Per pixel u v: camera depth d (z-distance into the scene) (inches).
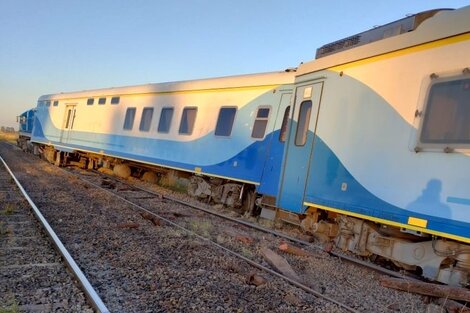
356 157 279.1
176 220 403.5
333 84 311.4
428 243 242.8
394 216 247.1
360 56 288.5
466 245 222.4
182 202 523.2
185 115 564.7
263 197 428.8
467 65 220.5
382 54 271.4
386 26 290.8
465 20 222.5
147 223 370.0
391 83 262.1
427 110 237.8
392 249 262.7
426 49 243.8
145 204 490.0
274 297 211.9
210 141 513.7
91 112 815.7
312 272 270.7
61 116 946.1
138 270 235.3
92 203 449.7
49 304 180.9
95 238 300.5
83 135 829.2
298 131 347.3
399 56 259.8
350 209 278.5
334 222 323.0
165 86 616.4
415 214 234.7
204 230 362.3
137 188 628.7
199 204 537.0
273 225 424.5
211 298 201.8
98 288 206.2
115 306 186.4
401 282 237.8
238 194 482.6
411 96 248.4
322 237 340.2
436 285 224.2
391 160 254.4
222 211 500.4
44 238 289.6
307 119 339.6
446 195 220.4
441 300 218.2
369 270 280.4
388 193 252.8
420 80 244.4
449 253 229.3
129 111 692.7
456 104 223.3
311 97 336.2
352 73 294.4
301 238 371.6
